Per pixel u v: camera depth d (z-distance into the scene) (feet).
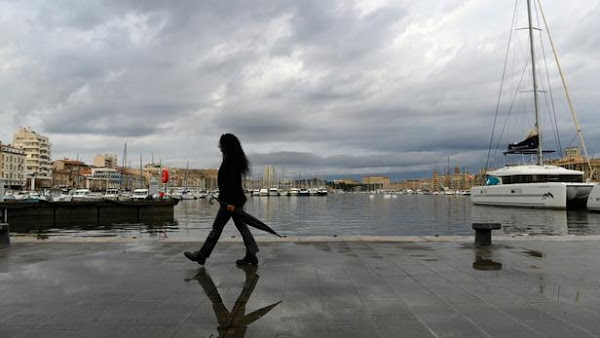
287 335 13.44
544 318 15.11
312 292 18.86
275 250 30.27
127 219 184.34
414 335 13.42
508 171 177.99
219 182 25.11
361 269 23.86
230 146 25.25
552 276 22.08
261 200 474.49
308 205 349.41
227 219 25.22
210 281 21.02
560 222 126.72
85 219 175.94
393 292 18.84
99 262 26.05
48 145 581.94
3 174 471.62
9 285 20.11
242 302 17.26
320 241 34.37
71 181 588.09
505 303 17.04
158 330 13.91
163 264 25.44
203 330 13.92
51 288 19.54
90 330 13.89
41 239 35.63
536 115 169.37
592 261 26.27
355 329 14.01
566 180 165.78
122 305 16.80
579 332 13.65
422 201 448.65
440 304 16.93
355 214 225.97
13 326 14.28
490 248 31.17
